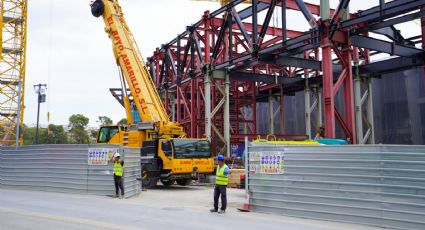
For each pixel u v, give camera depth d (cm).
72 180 1845
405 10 1803
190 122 3269
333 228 1025
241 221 1112
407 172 1024
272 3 2409
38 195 1745
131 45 2416
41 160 1973
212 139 3161
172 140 2062
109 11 2433
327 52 2017
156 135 2189
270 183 1273
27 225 991
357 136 2761
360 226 1062
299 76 3731
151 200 1625
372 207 1069
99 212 1238
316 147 1188
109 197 1694
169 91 3725
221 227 1012
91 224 1012
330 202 1144
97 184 1773
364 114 3162
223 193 1277
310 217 1174
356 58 2822
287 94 3806
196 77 3152
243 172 2233
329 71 2005
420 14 1841
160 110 2316
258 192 1302
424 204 988
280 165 1253
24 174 2033
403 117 3025
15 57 4766
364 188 1088
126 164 1738
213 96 3192
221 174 1279
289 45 2264
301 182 1206
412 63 2533
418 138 2914
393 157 1051
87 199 1606
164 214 1220
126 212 1249
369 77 2919
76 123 10819
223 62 2822
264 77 3219
